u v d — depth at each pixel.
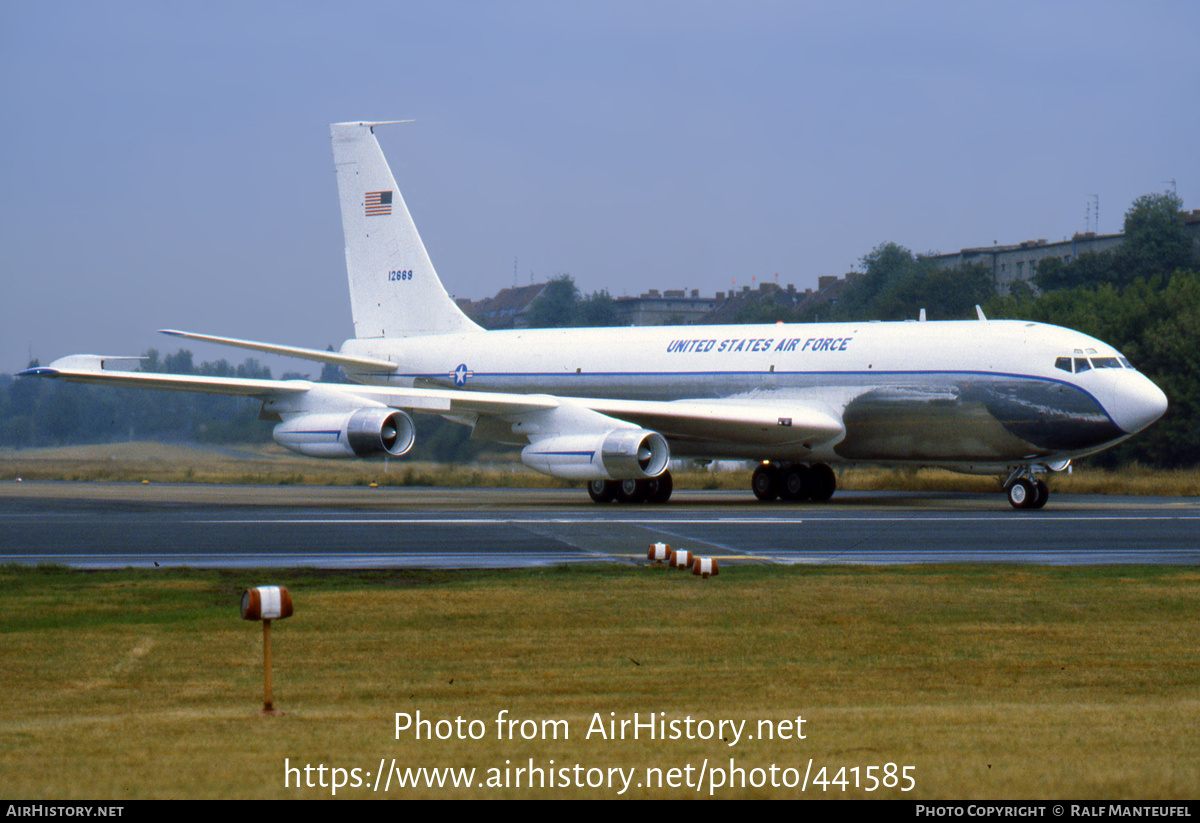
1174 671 38.56
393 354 156.38
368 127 159.62
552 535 84.94
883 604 52.16
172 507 119.19
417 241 157.50
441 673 38.31
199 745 27.94
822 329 128.00
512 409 120.19
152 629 46.34
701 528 90.69
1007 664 39.69
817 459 127.88
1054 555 72.81
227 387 116.88
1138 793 23.59
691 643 43.41
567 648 42.50
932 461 121.69
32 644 43.34
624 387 138.00
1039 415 112.12
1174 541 81.06
